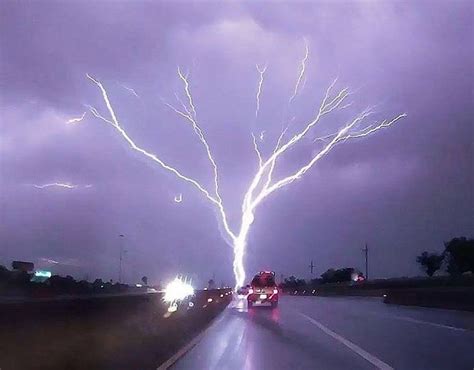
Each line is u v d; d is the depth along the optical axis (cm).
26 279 4159
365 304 6288
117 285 5656
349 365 1917
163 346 2389
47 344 1722
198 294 5175
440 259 11769
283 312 4778
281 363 1959
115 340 2186
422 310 4991
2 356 1480
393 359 2052
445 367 1884
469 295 4834
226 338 2762
